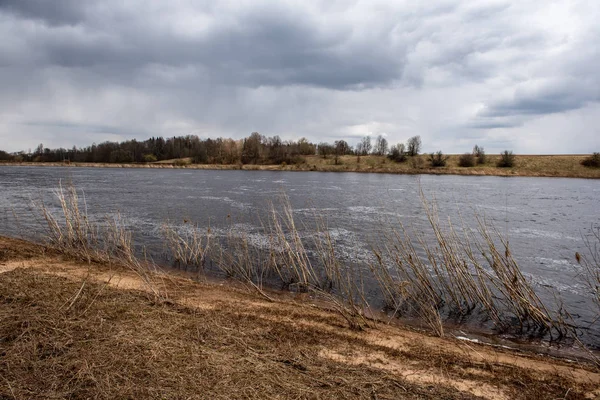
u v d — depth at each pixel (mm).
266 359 6328
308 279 12508
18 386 5055
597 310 10484
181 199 31562
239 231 19219
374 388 5695
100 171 77438
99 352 6012
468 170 75625
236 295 10406
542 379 6602
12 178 51156
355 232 19234
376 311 10133
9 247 13828
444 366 6871
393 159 89812
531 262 14875
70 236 14828
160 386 5262
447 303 10867
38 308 7465
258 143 107188
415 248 16234
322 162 93125
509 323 9633
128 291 9289
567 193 40500
